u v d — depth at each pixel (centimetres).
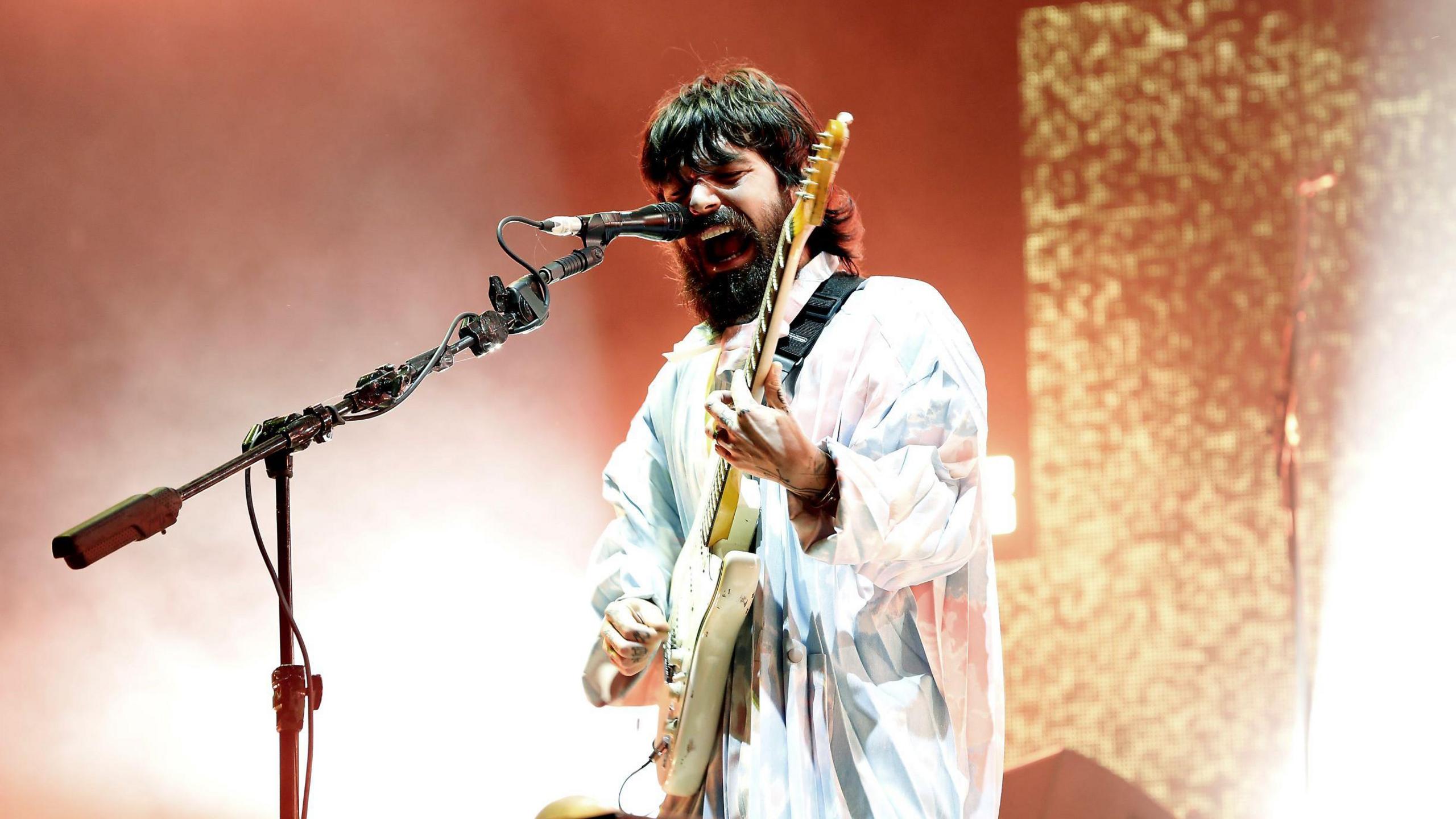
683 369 262
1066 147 532
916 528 204
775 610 225
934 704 220
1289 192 526
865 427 219
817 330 232
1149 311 536
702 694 228
